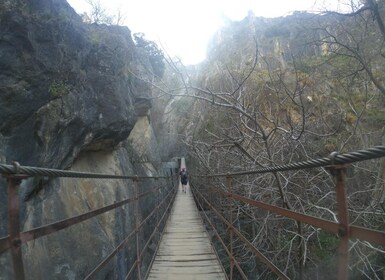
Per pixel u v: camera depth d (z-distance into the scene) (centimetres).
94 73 834
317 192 822
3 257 407
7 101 492
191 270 607
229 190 530
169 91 791
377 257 757
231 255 502
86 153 920
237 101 762
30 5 532
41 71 552
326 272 880
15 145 513
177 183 2917
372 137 1060
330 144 1041
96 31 957
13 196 171
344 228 156
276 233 909
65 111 643
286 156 923
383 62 1006
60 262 555
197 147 1276
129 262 918
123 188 1005
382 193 715
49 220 579
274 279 1029
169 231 973
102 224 800
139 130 1827
